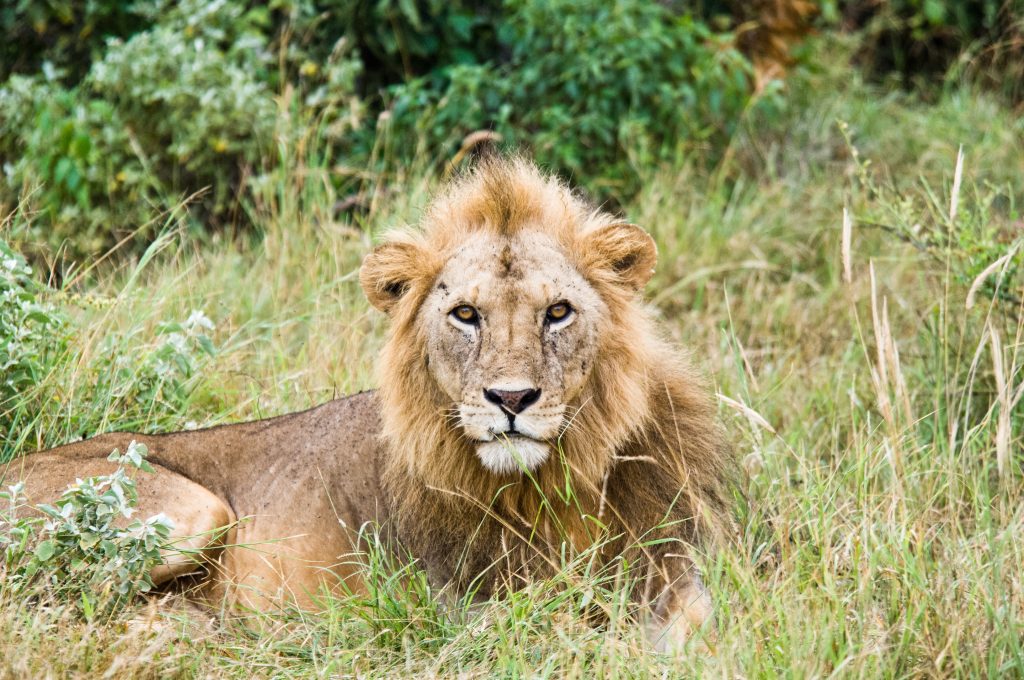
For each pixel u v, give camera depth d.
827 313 14.21
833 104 19.03
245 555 9.14
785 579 8.15
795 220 16.14
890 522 8.45
